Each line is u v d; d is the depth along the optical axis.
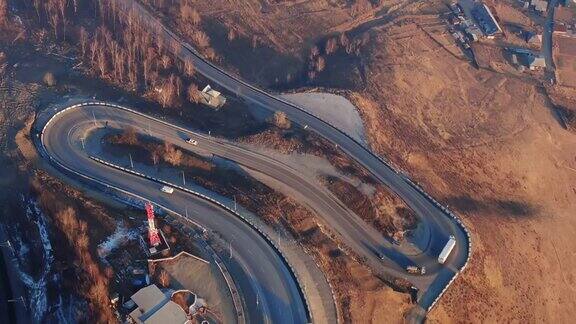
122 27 165.75
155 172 122.06
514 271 120.00
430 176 136.25
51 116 133.00
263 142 132.88
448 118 155.12
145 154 125.50
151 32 166.62
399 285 109.00
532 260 125.25
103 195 115.12
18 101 135.62
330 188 123.44
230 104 147.50
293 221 114.56
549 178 148.12
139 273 100.81
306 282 102.56
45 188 113.88
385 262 112.69
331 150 134.25
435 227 121.62
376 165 134.50
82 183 117.69
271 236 110.06
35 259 107.75
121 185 118.25
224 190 119.19
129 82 145.75
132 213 111.25
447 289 109.25
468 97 163.00
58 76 144.50
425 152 142.50
